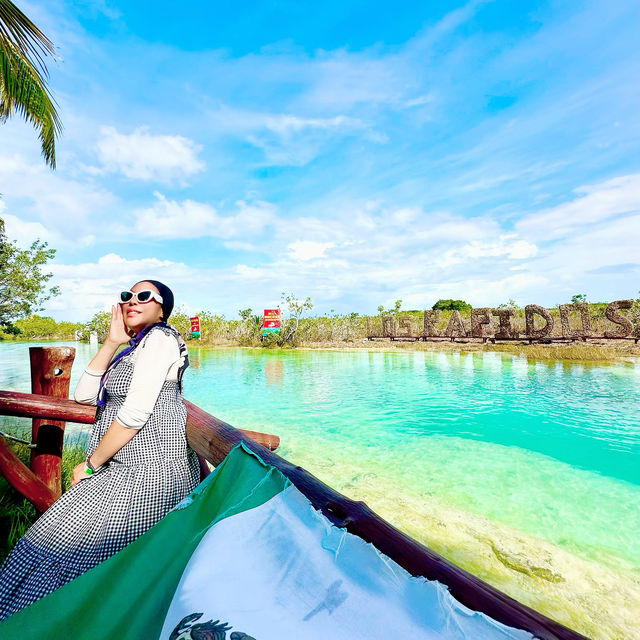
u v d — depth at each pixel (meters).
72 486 1.67
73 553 1.46
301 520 1.04
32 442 3.16
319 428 7.15
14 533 2.89
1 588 1.41
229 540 1.00
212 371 14.90
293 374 13.97
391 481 4.76
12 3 5.92
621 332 20.16
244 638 0.70
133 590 0.94
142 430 1.64
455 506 4.07
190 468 1.86
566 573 2.90
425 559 0.85
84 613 0.89
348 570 0.84
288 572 0.86
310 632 0.70
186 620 0.77
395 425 7.35
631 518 3.79
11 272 14.96
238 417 7.95
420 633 0.67
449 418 7.82
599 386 10.61
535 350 17.30
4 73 6.62
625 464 5.33
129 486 1.58
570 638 0.63
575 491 4.46
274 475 1.26
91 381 2.15
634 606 2.53
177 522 1.17
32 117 7.55
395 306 32.94
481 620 0.68
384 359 18.73
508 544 3.31
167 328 1.81
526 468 5.20
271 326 26.73
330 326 30.52
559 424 7.34
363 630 0.69
